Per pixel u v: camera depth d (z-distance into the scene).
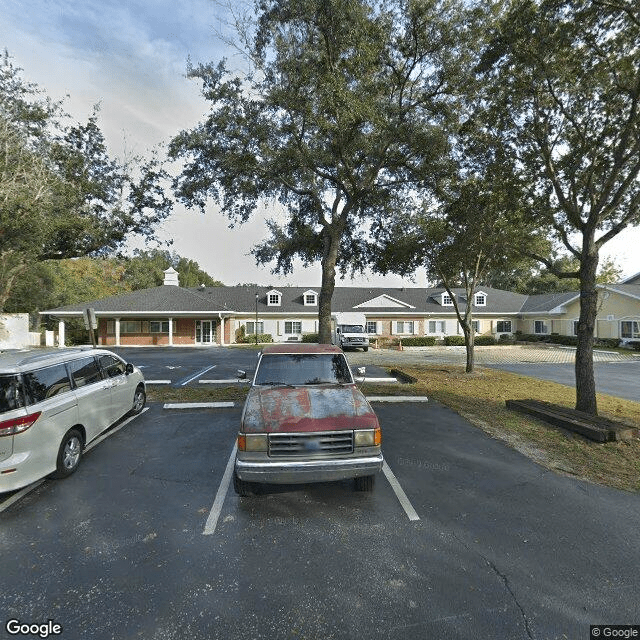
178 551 3.63
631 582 3.21
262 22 10.38
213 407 9.04
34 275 34.22
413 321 37.22
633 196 9.02
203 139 11.89
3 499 4.65
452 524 4.11
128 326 32.84
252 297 38.38
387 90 11.15
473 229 10.32
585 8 7.17
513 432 7.33
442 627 2.74
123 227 13.65
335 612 2.88
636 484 5.10
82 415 5.71
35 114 11.80
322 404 4.86
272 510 4.39
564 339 33.12
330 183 14.05
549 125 9.03
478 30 10.19
